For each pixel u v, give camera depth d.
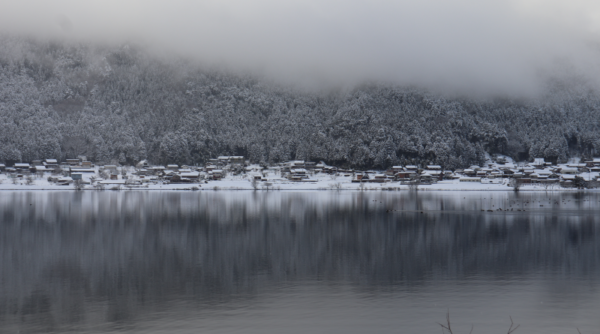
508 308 44.81
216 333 38.69
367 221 114.12
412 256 69.38
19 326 40.38
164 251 73.50
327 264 63.75
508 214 130.00
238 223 110.38
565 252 72.25
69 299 47.78
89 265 63.09
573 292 49.97
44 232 94.75
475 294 49.28
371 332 38.91
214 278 56.00
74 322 41.28
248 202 176.38
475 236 89.06
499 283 53.66
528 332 38.91
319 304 45.97
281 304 45.97
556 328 39.81
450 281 54.53
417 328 39.81
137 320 41.66
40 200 181.38
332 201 182.50
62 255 70.19
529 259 67.00
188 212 136.75
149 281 54.56
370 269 60.62
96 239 85.81
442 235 90.56
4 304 46.16
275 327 39.97
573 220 114.56
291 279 55.56
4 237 88.12
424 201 182.50
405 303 46.31
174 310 44.28
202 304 46.03
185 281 54.62
